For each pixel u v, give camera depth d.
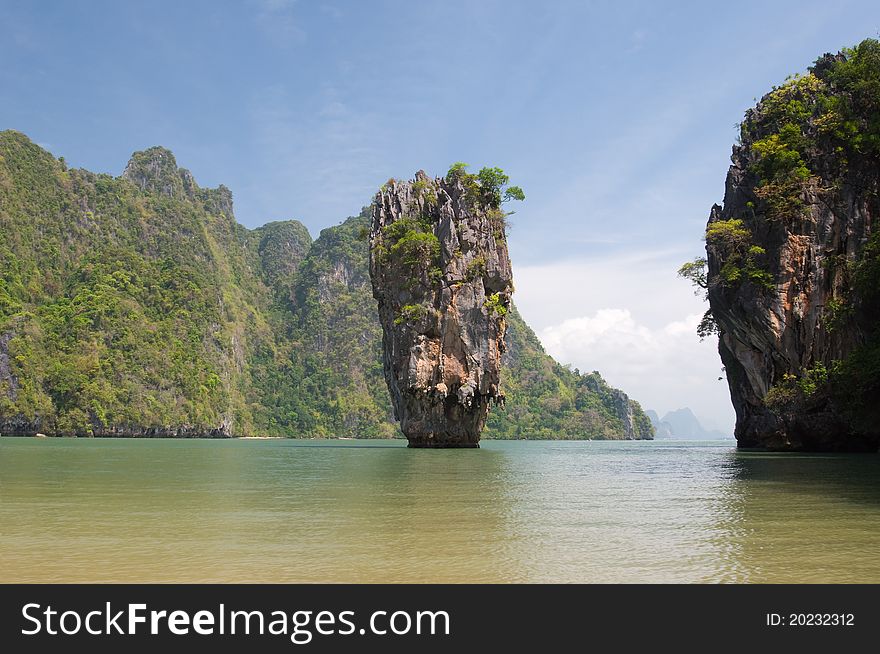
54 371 138.00
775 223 53.88
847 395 46.06
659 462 46.16
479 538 14.95
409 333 62.59
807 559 12.91
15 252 164.62
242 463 42.66
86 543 14.26
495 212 65.38
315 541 14.55
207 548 13.80
